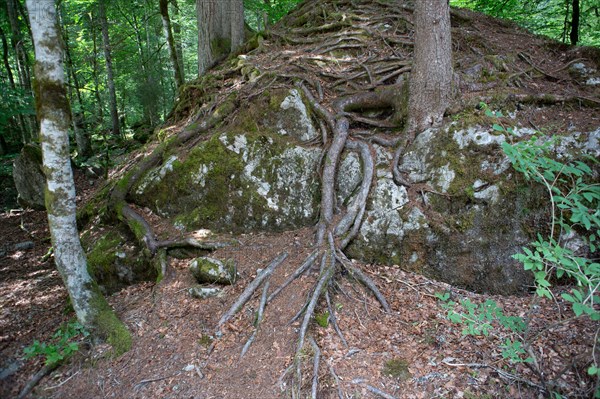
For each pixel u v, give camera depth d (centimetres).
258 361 439
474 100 615
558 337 434
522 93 632
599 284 351
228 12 1115
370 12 945
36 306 585
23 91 893
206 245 615
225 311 503
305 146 680
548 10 1185
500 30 902
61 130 438
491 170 566
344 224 586
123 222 698
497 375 409
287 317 479
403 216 579
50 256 744
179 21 2000
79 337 488
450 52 607
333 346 445
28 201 1019
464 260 555
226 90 839
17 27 1288
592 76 712
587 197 395
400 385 406
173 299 544
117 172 875
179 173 696
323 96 730
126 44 1986
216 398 405
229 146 693
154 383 425
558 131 579
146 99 1791
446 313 493
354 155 644
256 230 664
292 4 1353
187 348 463
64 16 1620
